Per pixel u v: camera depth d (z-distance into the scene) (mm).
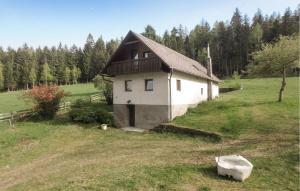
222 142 16500
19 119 25609
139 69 24125
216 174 10617
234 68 82000
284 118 20297
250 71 28703
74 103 34688
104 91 35844
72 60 101562
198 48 94562
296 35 27719
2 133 19719
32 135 19562
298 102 26688
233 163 10867
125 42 25453
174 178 10219
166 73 23094
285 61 25344
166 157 13789
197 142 17250
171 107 23219
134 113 25891
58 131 21281
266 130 17656
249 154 13211
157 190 9133
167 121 22938
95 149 16547
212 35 94375
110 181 10133
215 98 34562
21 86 89375
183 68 25141
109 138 19875
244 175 9883
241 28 85312
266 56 26172
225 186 9406
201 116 23219
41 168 13148
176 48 93812
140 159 13656
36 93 25531
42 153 15891
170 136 19562
